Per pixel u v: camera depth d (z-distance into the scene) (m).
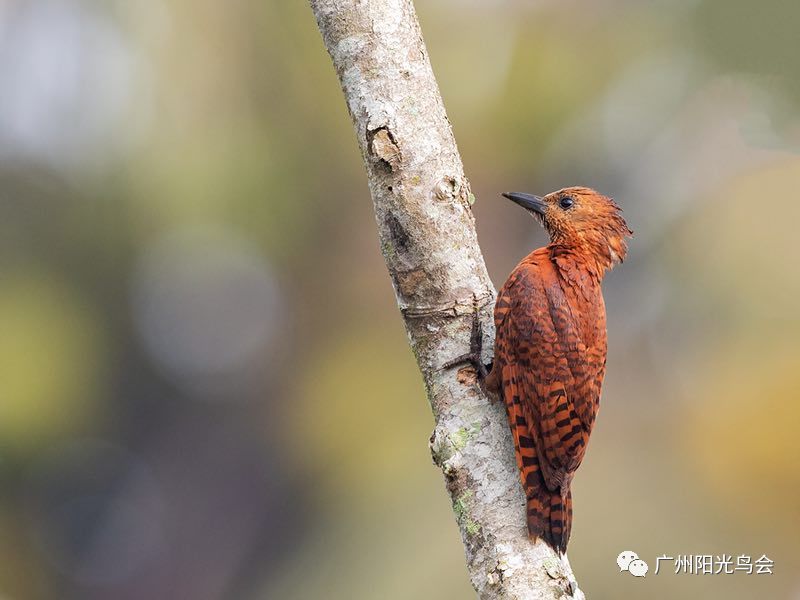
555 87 16.52
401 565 13.89
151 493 20.45
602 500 12.73
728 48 14.98
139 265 18.70
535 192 17.25
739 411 13.34
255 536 20.23
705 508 12.75
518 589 5.71
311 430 18.02
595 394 7.05
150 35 16.61
